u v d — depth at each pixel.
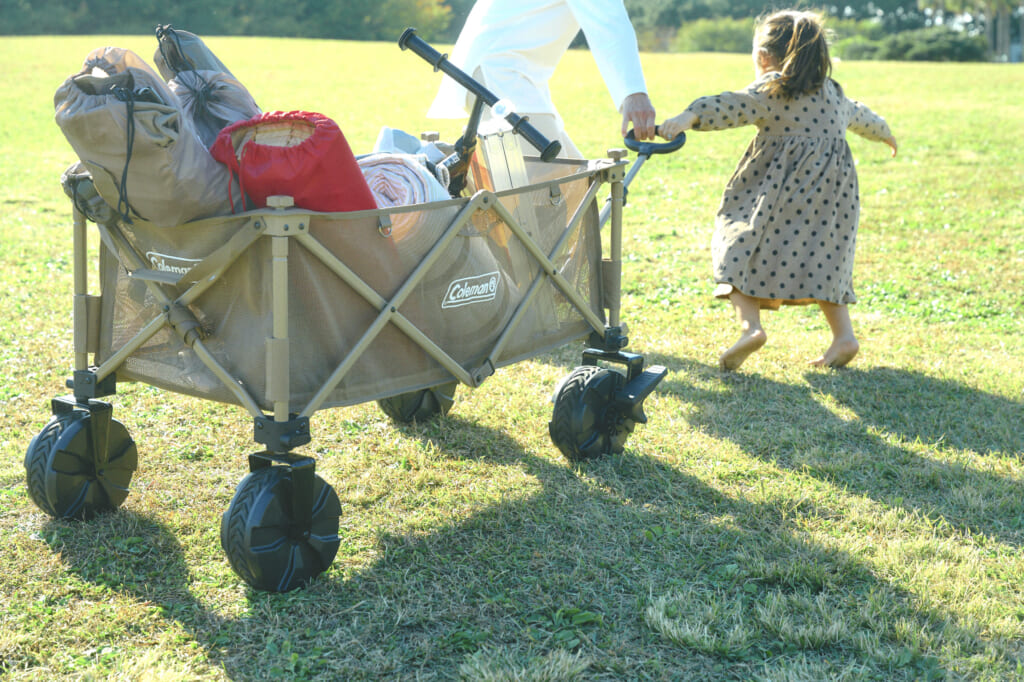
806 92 4.39
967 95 21.30
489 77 4.24
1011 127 15.77
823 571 2.85
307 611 2.68
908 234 8.04
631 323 5.64
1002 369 4.74
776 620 2.62
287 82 23.36
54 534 3.06
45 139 14.98
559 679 2.37
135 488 3.46
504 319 3.26
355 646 2.53
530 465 3.70
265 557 2.69
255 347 2.67
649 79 25.02
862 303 6.01
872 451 3.82
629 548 3.06
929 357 4.96
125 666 2.41
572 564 2.97
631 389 3.69
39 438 3.12
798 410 4.25
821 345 5.15
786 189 4.45
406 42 3.26
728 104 4.33
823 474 3.59
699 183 11.00
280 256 2.49
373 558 3.00
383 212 2.70
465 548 3.06
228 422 4.11
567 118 17.30
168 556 2.97
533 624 2.65
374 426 4.09
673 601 2.71
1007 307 5.90
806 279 4.45
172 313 2.75
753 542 3.08
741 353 4.61
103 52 2.50
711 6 73.88
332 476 3.59
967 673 2.41
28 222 8.80
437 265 2.94
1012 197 9.77
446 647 2.53
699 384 4.58
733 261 4.47
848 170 4.51
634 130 3.89
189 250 2.69
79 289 3.05
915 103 19.66
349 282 2.69
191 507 3.33
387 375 2.91
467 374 3.12
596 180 3.58
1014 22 81.19
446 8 60.91
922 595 2.74
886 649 2.51
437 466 3.69
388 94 21.06
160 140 2.40
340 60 30.23
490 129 3.42
